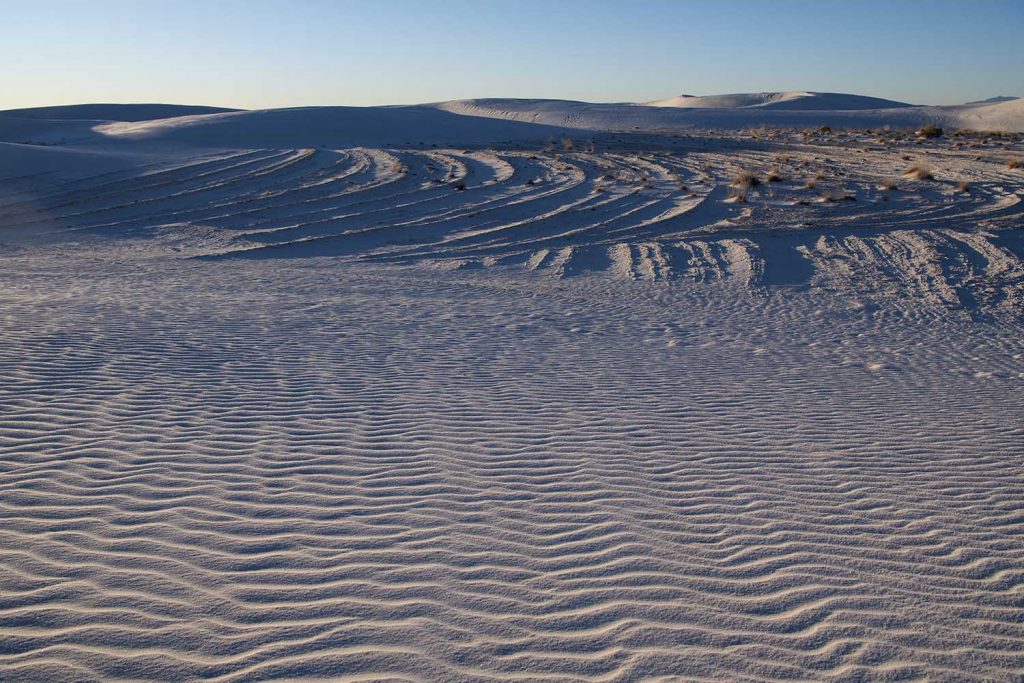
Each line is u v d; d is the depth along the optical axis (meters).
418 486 5.86
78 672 3.45
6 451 6.09
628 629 3.98
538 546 4.91
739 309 16.58
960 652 3.87
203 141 66.62
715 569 4.67
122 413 7.22
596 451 6.85
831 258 21.89
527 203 32.97
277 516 5.20
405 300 15.81
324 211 31.89
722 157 48.84
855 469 6.61
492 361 10.54
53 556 4.47
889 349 13.13
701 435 7.48
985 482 6.36
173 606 4.02
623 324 14.38
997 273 19.86
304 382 8.78
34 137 77.56
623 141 63.97
